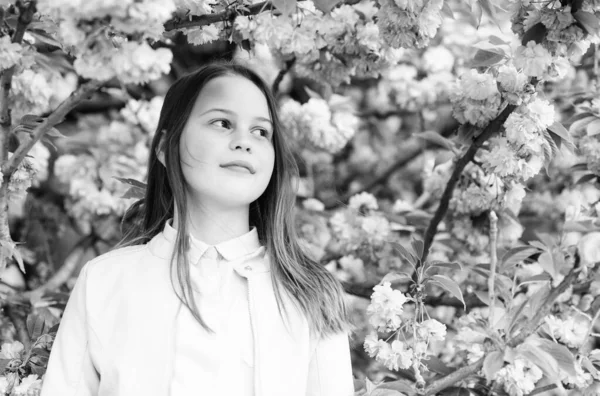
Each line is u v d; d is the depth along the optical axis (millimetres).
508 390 2260
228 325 1813
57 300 3053
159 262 1877
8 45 2025
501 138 2217
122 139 3715
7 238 2232
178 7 1962
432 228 2654
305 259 2070
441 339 2064
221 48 3596
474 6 2289
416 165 4113
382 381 2486
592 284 2330
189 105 1931
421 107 3871
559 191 3691
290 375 1815
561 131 2166
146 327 1789
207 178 1855
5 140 2248
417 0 1970
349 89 4090
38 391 2074
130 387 1747
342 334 1972
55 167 3570
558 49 1998
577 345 2396
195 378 1752
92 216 3654
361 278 3350
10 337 3160
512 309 2416
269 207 2057
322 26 2195
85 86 2076
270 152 1941
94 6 1472
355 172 4113
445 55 3783
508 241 2939
